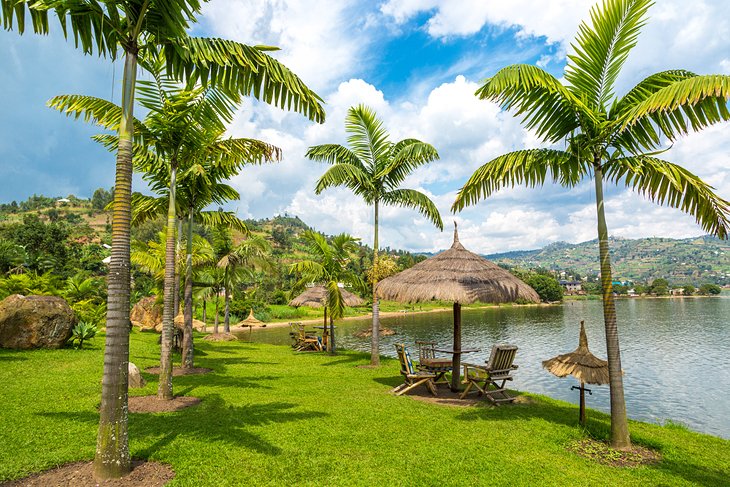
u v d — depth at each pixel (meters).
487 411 8.20
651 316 56.59
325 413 7.38
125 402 4.57
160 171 10.91
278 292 65.50
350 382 10.86
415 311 76.25
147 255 17.45
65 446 5.13
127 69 4.85
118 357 4.51
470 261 9.86
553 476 5.10
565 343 29.14
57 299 12.73
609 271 6.64
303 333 19.59
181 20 5.01
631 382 17.31
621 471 5.41
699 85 4.91
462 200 7.77
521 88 6.94
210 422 6.48
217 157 10.86
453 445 6.00
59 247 61.56
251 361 14.48
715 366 20.59
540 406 8.80
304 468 4.94
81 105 8.34
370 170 14.18
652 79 6.32
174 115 8.43
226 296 24.36
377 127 13.91
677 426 8.11
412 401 8.78
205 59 5.32
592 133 6.91
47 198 165.50
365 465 5.12
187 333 11.84
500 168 7.24
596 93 7.09
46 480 4.28
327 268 16.70
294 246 149.62
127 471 4.52
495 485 4.78
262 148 10.46
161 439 5.64
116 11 4.84
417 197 13.78
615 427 6.35
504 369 9.19
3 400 6.88
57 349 12.16
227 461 5.00
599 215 6.78
